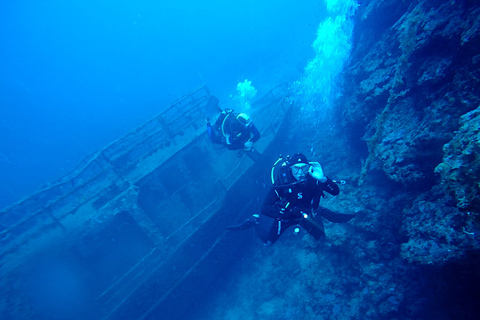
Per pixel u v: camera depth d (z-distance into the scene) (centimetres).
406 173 447
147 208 779
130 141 920
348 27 1155
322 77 1399
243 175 892
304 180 318
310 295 669
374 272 530
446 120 400
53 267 642
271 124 1046
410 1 644
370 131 643
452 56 417
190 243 776
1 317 562
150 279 718
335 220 383
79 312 661
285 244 874
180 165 821
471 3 398
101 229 689
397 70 536
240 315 782
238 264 945
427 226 382
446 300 404
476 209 283
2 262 625
